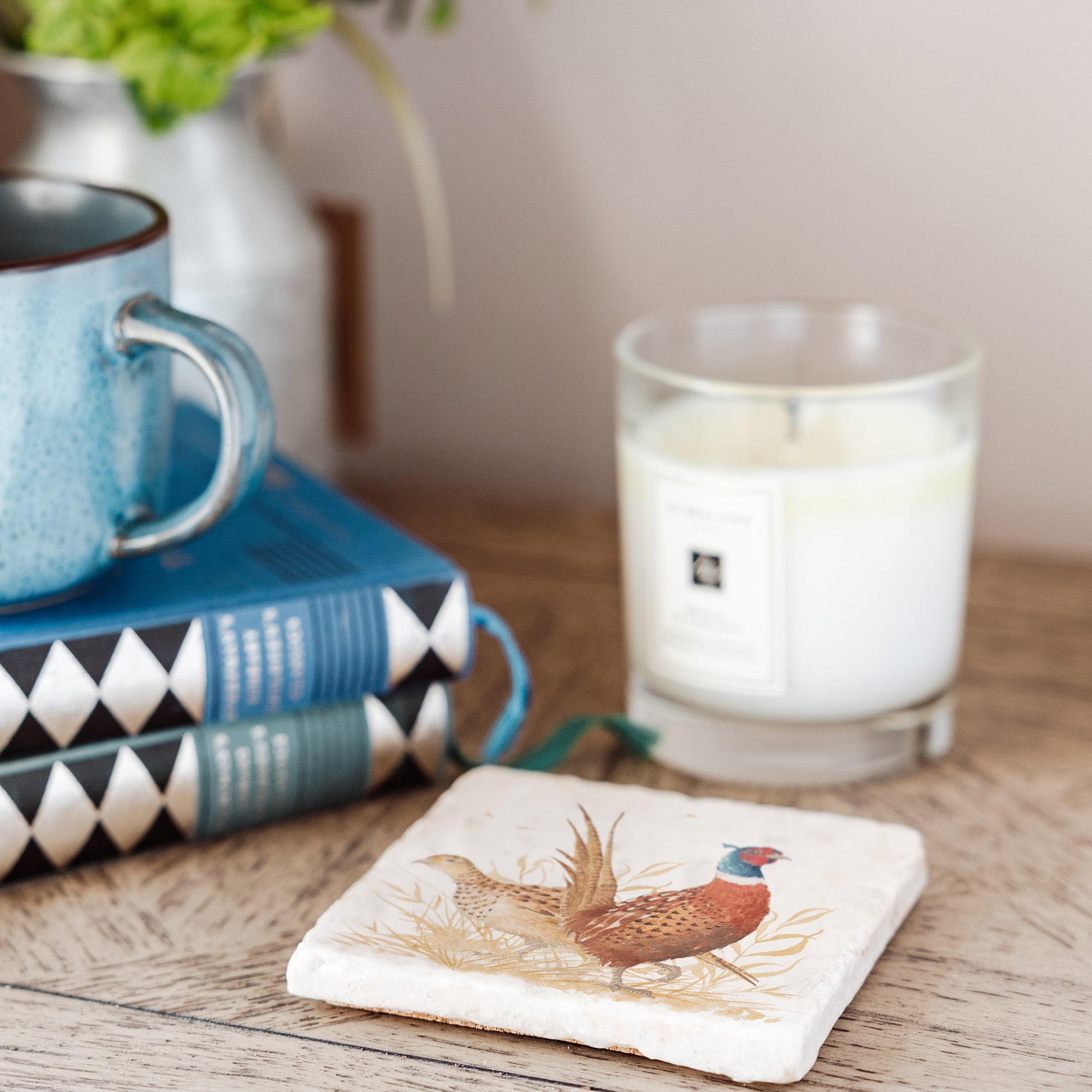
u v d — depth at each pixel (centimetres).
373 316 113
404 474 114
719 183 107
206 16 94
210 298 97
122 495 86
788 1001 80
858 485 89
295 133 111
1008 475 107
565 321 110
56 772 86
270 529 92
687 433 90
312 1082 80
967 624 101
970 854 88
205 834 88
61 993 83
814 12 104
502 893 84
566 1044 81
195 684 87
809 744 91
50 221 90
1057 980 83
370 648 89
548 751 90
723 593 90
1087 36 101
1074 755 93
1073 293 104
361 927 83
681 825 87
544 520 110
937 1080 80
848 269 106
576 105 108
